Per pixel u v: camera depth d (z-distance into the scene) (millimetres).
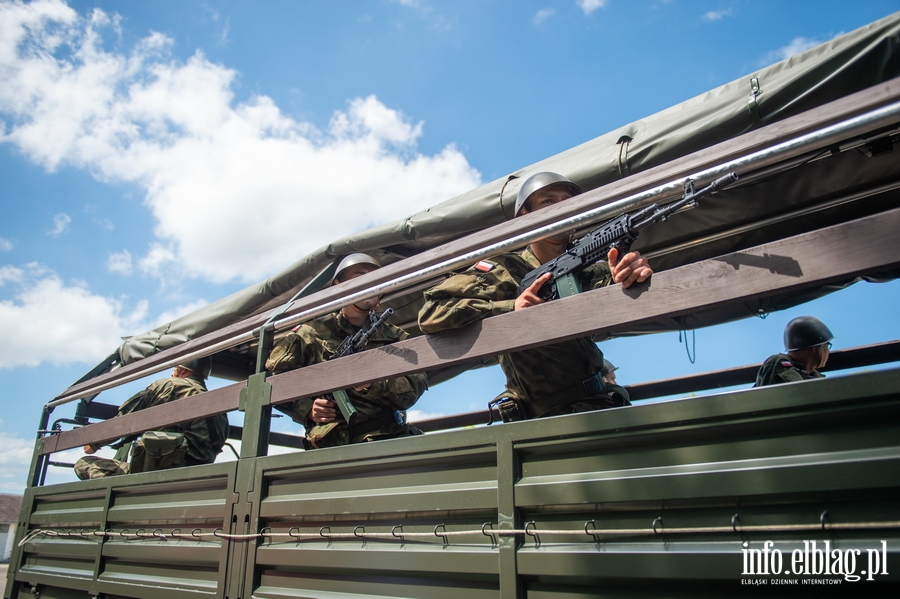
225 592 2824
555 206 2408
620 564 1851
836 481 1599
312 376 2957
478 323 2480
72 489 4027
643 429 1924
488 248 2461
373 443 2539
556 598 1966
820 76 2520
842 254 1727
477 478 2264
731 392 1791
